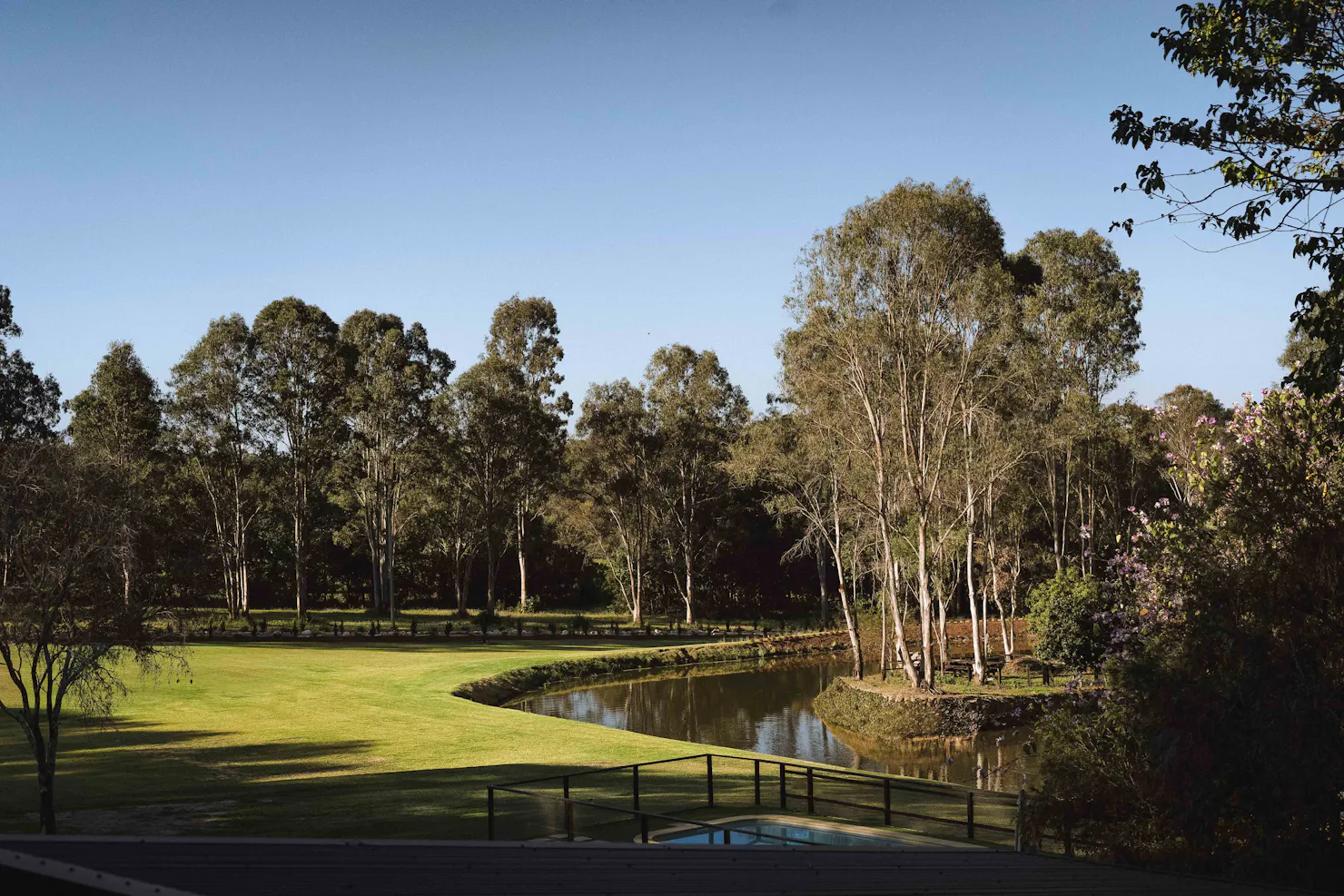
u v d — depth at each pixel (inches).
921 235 1384.1
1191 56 457.7
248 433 2491.4
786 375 1556.3
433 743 1046.4
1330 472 523.8
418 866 257.3
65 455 751.7
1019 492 1915.6
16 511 685.9
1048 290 2335.1
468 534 3090.6
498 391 2891.2
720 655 2292.1
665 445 3011.8
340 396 2588.6
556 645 2287.2
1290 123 454.9
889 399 1478.8
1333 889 383.2
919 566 1456.7
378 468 2795.3
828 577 3415.4
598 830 621.9
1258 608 459.5
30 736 658.2
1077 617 1460.4
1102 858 509.7
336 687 1440.7
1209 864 458.6
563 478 3063.5
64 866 154.3
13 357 2148.1
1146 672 440.5
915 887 293.3
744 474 1851.6
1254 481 515.5
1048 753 588.4
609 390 3006.9
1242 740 398.9
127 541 721.6
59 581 696.4
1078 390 2059.5
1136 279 2378.2
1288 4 415.8
